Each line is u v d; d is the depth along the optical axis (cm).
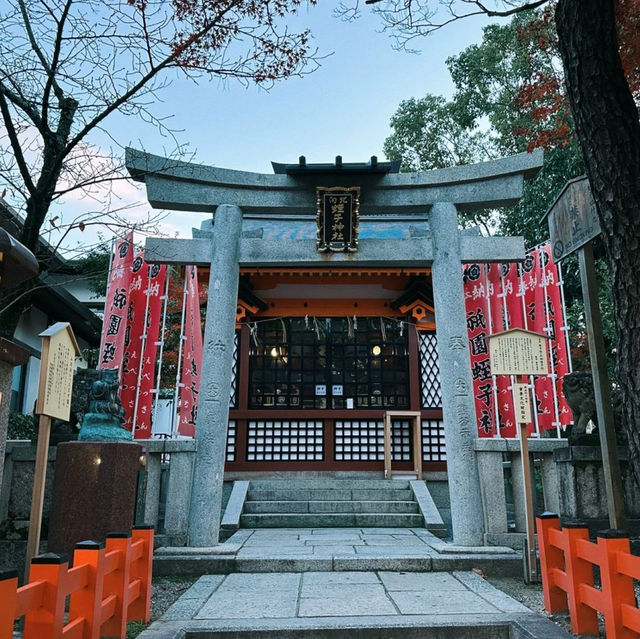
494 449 748
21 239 599
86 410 687
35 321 1415
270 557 677
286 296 1440
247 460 1370
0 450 369
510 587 595
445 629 447
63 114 655
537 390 1070
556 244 584
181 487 751
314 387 1419
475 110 1988
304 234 1224
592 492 682
